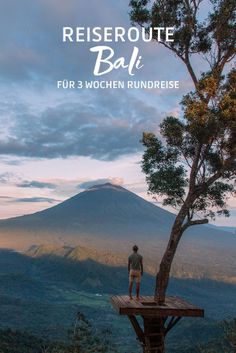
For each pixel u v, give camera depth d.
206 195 23.84
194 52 24.25
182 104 22.81
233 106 21.36
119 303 20.88
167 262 22.03
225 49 23.72
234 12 23.34
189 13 23.95
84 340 26.52
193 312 20.12
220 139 22.34
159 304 21.33
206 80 22.31
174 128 22.73
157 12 24.30
